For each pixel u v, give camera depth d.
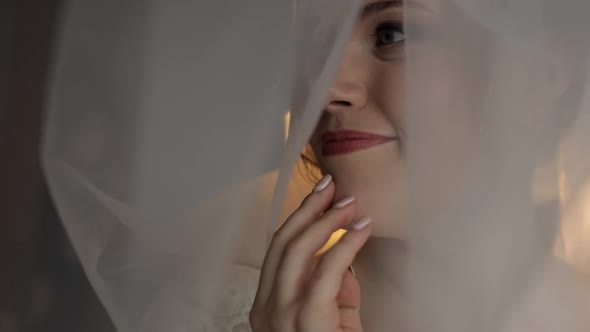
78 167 0.43
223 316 0.47
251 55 0.41
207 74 0.41
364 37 0.47
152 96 0.42
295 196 0.59
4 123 0.47
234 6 0.41
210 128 0.41
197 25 0.42
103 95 0.43
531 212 0.39
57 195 0.43
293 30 0.41
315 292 0.44
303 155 0.58
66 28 0.43
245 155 0.41
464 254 0.39
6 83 0.47
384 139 0.46
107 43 0.43
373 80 0.46
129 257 0.43
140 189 0.42
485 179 0.39
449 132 0.39
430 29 0.40
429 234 0.39
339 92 0.46
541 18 0.38
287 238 0.47
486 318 0.39
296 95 0.41
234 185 0.41
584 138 0.39
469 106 0.39
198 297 0.43
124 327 0.43
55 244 0.47
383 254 0.47
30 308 0.47
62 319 0.47
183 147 0.41
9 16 0.47
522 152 0.38
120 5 0.43
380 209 0.46
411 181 0.39
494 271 0.39
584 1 0.38
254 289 0.54
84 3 0.43
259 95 0.40
